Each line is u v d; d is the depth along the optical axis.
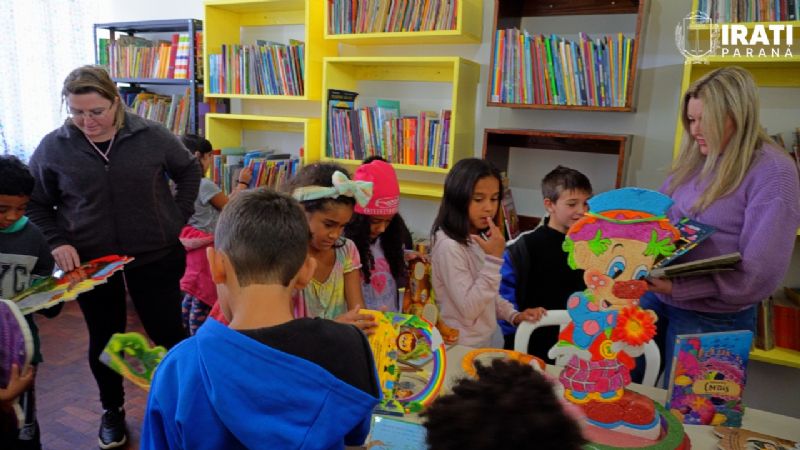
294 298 1.34
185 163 2.16
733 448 1.08
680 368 1.19
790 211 1.43
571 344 1.20
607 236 1.18
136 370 0.92
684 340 1.19
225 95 3.37
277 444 0.72
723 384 1.20
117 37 4.03
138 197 1.97
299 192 1.27
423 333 1.29
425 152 2.82
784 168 1.45
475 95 2.95
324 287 1.42
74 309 3.69
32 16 4.00
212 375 0.73
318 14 3.11
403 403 1.15
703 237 1.43
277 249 0.82
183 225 2.19
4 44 3.86
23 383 1.16
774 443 1.10
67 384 2.70
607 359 1.18
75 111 1.79
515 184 2.91
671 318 1.74
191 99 3.56
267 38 3.57
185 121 3.64
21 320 1.15
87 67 1.82
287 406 0.74
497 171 1.74
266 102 3.62
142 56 3.80
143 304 2.14
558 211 1.91
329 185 1.34
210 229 3.01
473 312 1.61
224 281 0.84
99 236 1.95
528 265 1.92
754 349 2.22
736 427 1.19
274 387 0.73
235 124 3.69
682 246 1.42
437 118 2.82
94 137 1.88
